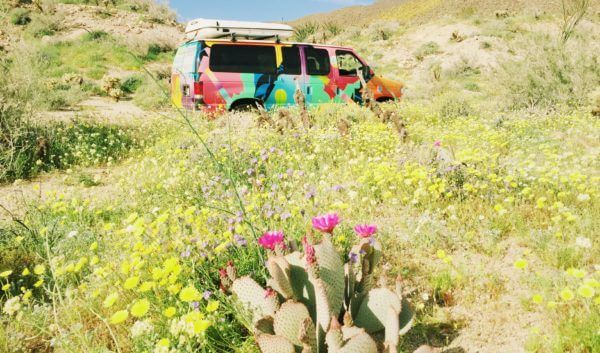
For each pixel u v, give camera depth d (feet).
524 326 9.05
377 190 16.88
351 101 37.86
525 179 16.38
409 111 36.11
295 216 13.35
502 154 21.83
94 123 35.27
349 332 7.12
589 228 12.32
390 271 11.61
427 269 11.64
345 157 21.34
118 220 16.44
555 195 14.92
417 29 110.93
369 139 23.66
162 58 85.76
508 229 13.41
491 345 8.73
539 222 13.37
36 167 24.85
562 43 37.24
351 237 12.78
